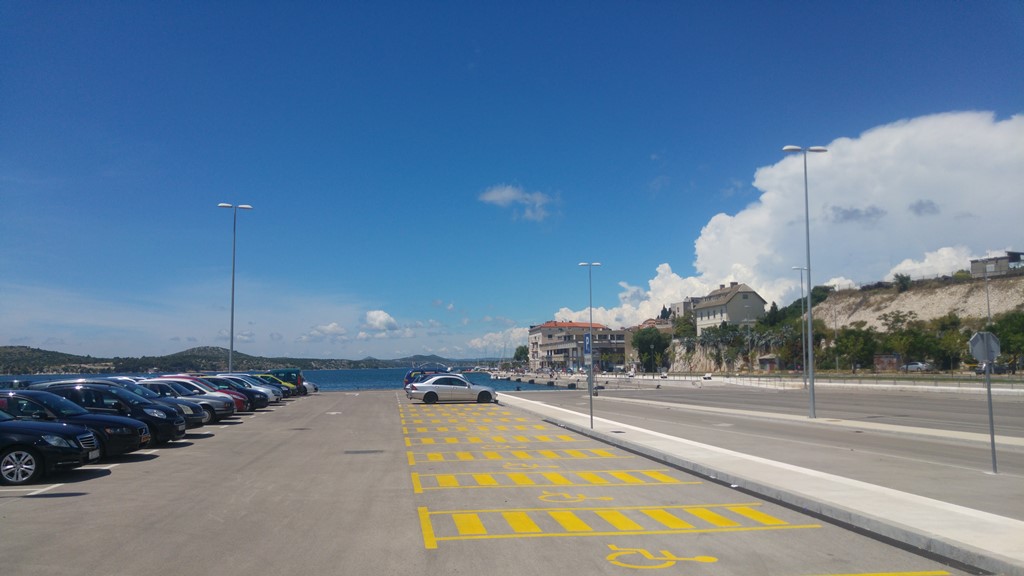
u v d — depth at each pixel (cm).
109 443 1527
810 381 2670
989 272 9800
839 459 1562
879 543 827
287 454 1692
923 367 8150
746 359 11475
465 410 3372
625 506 1049
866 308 11069
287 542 830
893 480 1267
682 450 1645
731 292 13275
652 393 5631
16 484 1248
